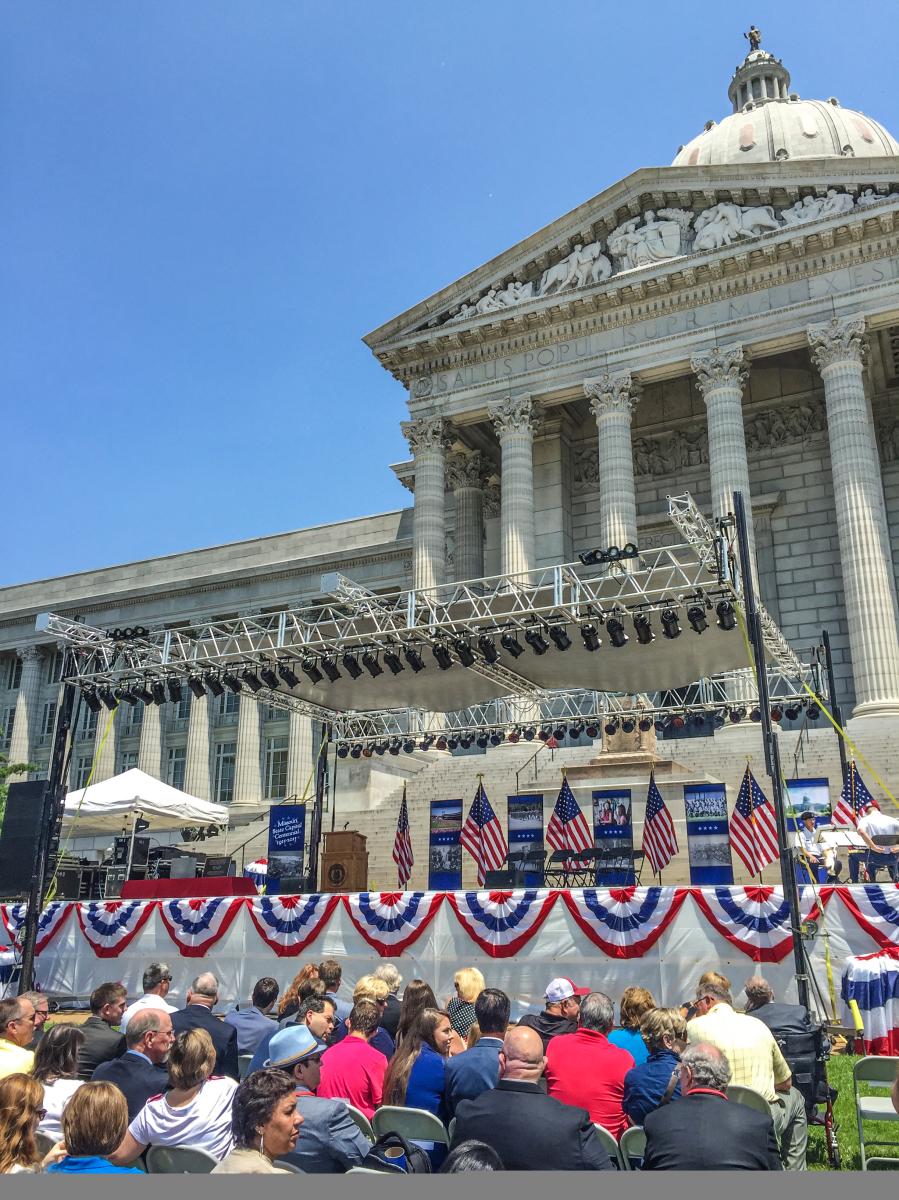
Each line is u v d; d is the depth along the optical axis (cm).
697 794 2758
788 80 7219
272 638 2486
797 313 4009
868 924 1600
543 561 4709
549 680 2783
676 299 4234
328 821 3662
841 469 3784
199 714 6278
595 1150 611
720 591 2106
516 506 4328
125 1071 838
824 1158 1006
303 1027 771
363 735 3291
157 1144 697
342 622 2412
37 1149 575
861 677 3559
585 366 4362
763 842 2480
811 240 3969
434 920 1856
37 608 7006
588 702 3975
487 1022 841
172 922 2075
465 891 1855
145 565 6856
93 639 2498
